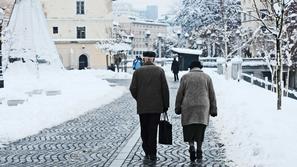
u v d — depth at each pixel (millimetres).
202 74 10617
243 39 58625
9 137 13812
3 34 38250
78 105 22250
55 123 16984
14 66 38031
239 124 14281
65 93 27594
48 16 75625
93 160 10750
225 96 24703
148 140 10797
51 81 35219
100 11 76500
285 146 9766
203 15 90188
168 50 109125
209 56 78500
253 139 11195
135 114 20078
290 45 35719
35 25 39562
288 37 34656
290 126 12523
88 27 76438
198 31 86062
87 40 76000
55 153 11625
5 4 42906
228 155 10898
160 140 10883
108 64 75062
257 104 19047
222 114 17922
